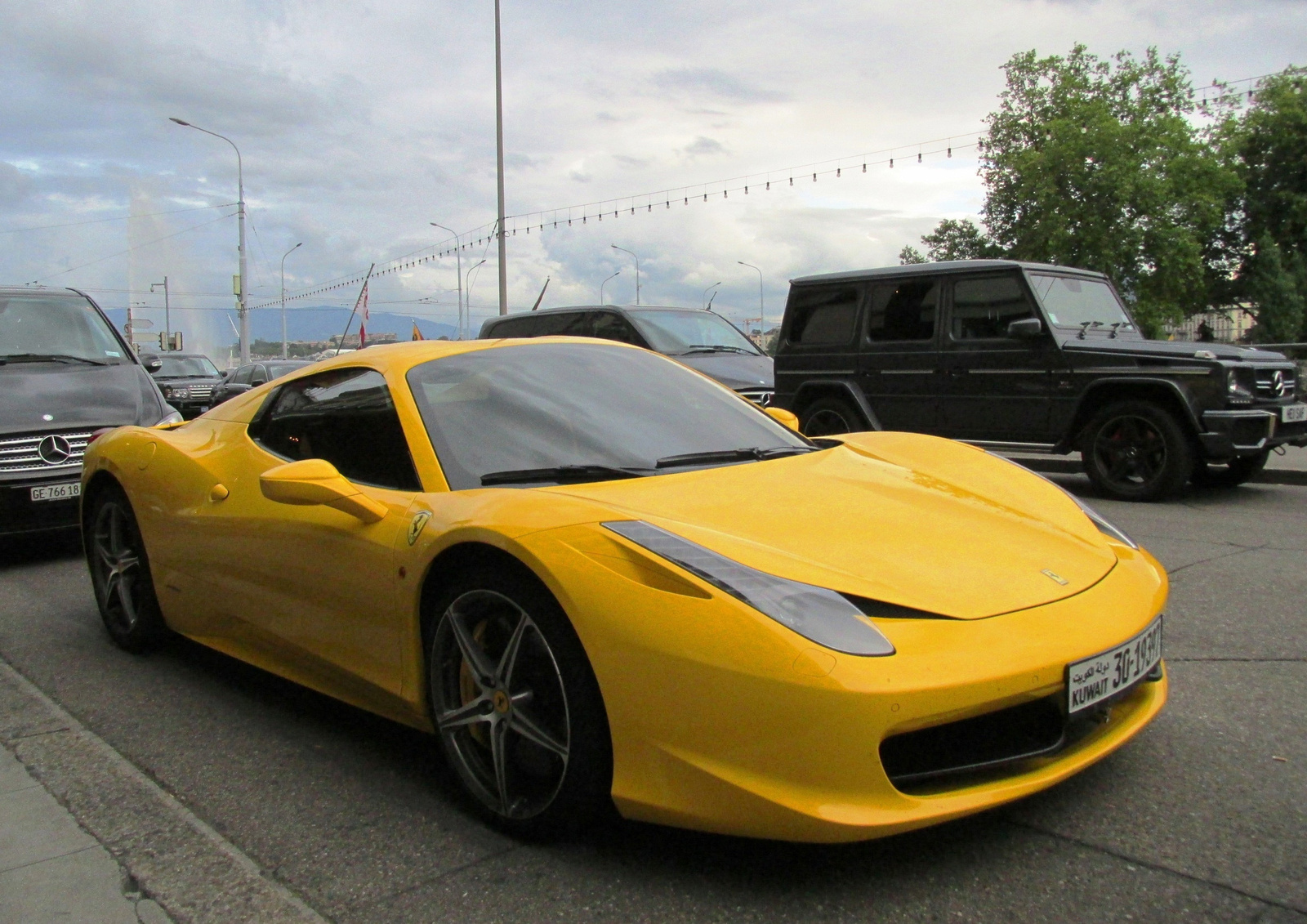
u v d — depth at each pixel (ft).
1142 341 26.35
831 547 7.73
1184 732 9.70
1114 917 6.63
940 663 6.65
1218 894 6.88
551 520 7.64
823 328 30.25
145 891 7.30
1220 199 145.28
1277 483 28.32
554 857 7.66
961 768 6.98
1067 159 137.39
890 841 7.69
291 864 7.74
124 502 13.55
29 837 8.23
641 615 6.94
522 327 39.22
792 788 6.52
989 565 7.88
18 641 14.53
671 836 7.89
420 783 9.20
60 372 22.33
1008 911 6.73
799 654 6.48
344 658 9.64
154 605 13.12
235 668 12.96
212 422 13.03
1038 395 25.90
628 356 11.88
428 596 8.66
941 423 27.81
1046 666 6.98
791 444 11.00
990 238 153.99
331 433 10.65
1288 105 158.71
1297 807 8.10
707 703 6.68
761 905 6.89
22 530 19.70
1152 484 24.63
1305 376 40.01
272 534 10.43
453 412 9.85
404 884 7.39
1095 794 8.39
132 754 10.09
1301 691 10.78
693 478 9.20
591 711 7.27
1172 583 15.97
